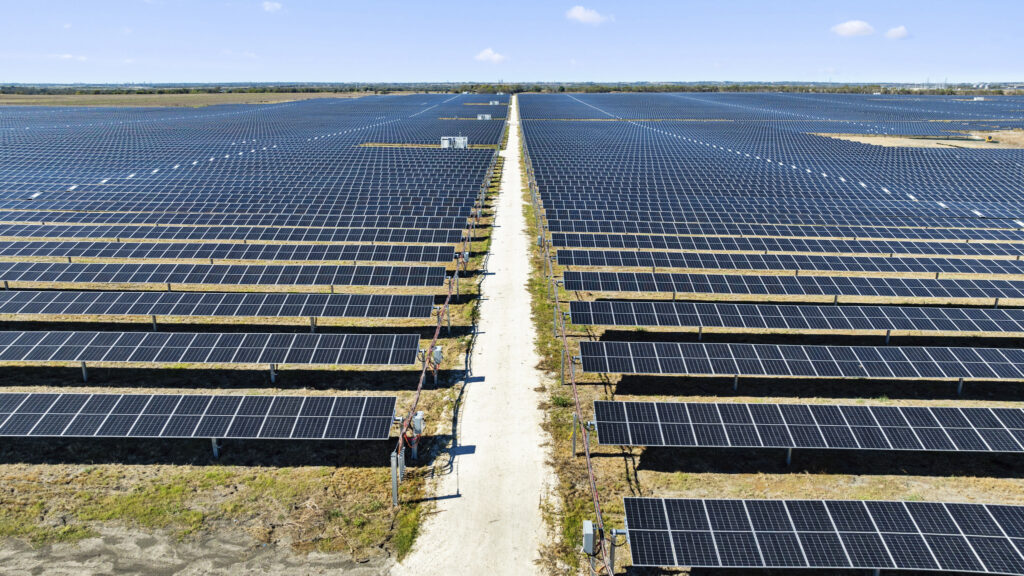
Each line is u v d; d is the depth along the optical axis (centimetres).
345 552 1623
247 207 5009
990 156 8512
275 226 4616
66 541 1633
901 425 1981
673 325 2808
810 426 1984
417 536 1686
